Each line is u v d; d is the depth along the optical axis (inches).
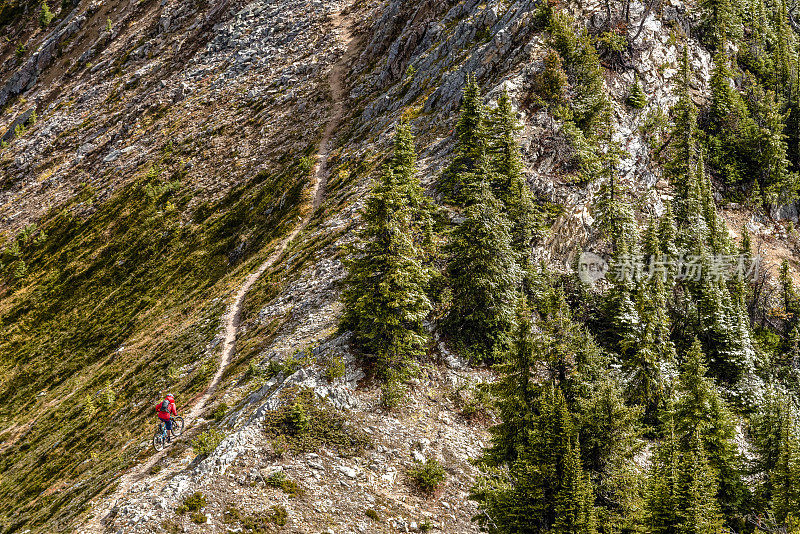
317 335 1834.4
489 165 2025.1
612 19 3034.0
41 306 3184.1
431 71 3176.7
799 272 2714.1
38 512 1648.6
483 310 1774.1
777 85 3398.1
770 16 3973.9
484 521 1214.9
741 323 2156.7
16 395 2711.6
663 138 2783.0
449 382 1649.9
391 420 1469.0
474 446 1494.8
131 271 3157.0
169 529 1115.3
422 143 2714.1
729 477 1493.6
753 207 2906.0
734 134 3014.3
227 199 3297.2
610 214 2250.2
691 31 3297.2
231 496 1195.9
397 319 1534.2
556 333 1358.3
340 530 1167.6
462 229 1788.9
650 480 1133.7
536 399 1213.1
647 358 1823.3
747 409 2007.9
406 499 1295.5
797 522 1259.8
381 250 1558.8
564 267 2165.4
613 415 1135.0
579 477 1019.3
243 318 2295.8
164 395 2016.5
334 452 1347.2
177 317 2635.3
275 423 1371.8
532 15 2945.4
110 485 1425.9
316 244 2460.6
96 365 2637.8
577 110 2529.5
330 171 3085.6
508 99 2164.1
